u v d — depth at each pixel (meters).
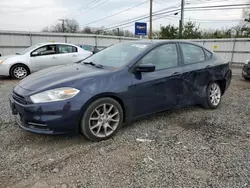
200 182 2.18
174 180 2.21
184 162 2.54
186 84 3.90
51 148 2.83
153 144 2.97
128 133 3.31
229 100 5.36
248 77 8.39
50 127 2.71
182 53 3.95
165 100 3.64
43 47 8.50
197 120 3.91
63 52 8.83
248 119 3.99
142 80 3.29
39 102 2.67
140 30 17.62
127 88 3.14
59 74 3.16
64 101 2.71
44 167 2.42
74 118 2.79
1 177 2.24
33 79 3.12
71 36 16.84
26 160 2.55
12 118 3.80
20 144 2.92
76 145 2.92
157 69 3.54
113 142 3.03
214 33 31.52
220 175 2.30
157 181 2.20
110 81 3.03
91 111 2.90
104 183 2.16
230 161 2.56
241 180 2.21
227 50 17.91
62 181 2.19
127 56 3.46
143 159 2.59
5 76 8.54
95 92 2.88
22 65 8.16
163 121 3.83
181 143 3.01
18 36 14.65
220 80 4.57
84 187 2.10
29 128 2.81
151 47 3.55
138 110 3.36
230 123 3.78
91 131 2.95
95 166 2.45
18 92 2.91
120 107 3.18
